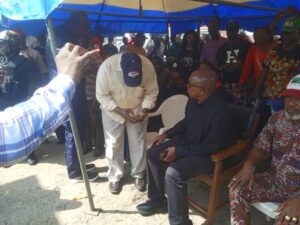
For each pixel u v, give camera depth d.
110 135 3.30
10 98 4.05
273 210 2.26
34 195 3.46
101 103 3.20
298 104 2.17
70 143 3.54
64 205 3.25
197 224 2.89
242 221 2.38
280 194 2.37
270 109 3.55
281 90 3.46
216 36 5.64
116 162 3.38
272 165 2.48
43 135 1.02
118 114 3.20
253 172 2.43
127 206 3.22
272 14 6.35
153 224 2.93
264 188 2.41
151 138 3.59
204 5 6.22
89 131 4.46
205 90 2.69
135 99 3.19
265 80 3.65
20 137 0.98
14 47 4.02
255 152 2.50
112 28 7.65
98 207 3.20
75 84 1.08
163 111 3.65
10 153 0.96
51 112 1.02
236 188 2.39
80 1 5.46
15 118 0.98
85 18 3.25
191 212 3.07
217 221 2.94
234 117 3.19
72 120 2.79
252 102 4.30
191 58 5.86
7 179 3.84
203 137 2.78
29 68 4.10
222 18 7.01
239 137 3.14
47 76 4.86
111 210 3.15
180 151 2.78
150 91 3.28
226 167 2.89
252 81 4.48
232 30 4.86
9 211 3.20
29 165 4.20
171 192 2.63
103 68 3.11
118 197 3.38
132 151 3.42
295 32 3.32
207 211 2.90
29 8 2.22
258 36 4.30
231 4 3.61
